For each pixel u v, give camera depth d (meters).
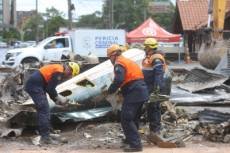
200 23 56.88
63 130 12.37
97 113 12.79
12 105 14.52
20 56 36.03
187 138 11.38
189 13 63.12
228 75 22.53
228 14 42.75
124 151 10.20
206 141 11.24
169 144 10.59
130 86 10.12
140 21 110.50
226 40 23.78
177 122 12.90
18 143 11.10
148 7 105.19
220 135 11.19
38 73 10.93
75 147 10.73
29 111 11.97
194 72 19.44
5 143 11.08
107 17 94.25
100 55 40.00
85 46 39.59
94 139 11.44
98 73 12.83
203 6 63.84
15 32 115.62
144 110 12.05
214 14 26.62
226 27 44.38
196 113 13.33
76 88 12.64
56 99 11.27
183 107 16.06
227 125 11.26
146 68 11.08
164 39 50.41
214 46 24.09
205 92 18.12
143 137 11.50
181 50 54.72
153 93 10.93
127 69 10.13
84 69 17.52
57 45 36.88
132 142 10.15
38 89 10.86
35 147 10.73
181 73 24.89
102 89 12.69
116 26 107.88
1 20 116.94
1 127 12.01
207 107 16.36
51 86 10.95
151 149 10.41
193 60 56.19
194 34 59.38
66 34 40.53
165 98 10.93
